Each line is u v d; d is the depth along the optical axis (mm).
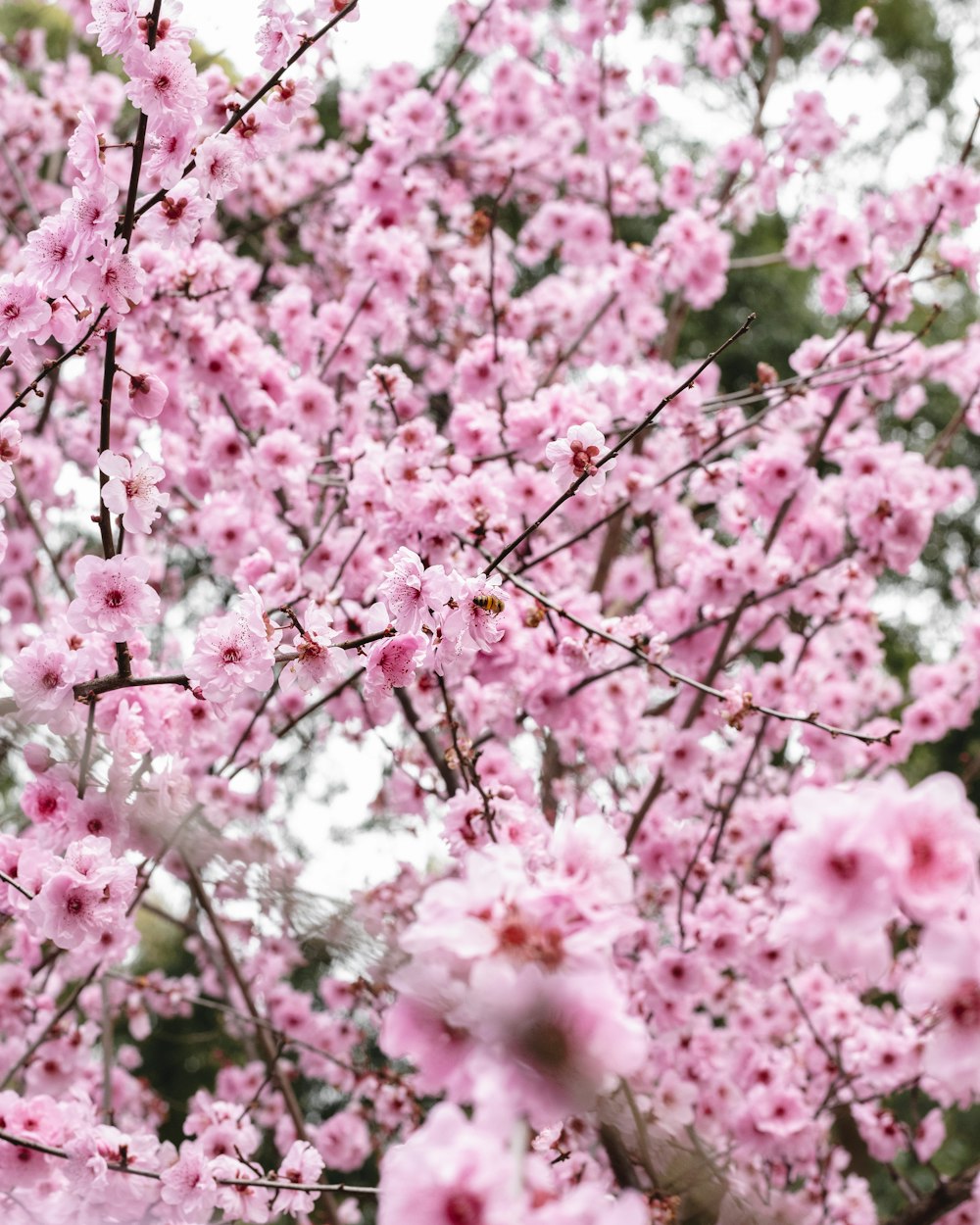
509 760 3717
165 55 2127
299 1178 2893
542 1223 1037
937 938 1165
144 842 2691
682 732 4043
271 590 3287
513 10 5586
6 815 3426
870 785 1229
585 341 5949
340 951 2590
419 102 4887
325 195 6422
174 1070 8180
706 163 6301
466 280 4984
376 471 3455
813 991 4711
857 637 5070
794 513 4359
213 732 2855
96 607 2195
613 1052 1114
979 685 5480
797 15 6094
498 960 1186
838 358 4578
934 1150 4684
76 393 5641
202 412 4137
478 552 3334
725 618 4184
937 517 8242
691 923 4152
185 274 3613
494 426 3879
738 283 8633
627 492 3854
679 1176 3396
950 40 8711
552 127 6105
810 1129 4137
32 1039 4090
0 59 6684
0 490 2461
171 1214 2744
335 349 4480
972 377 5430
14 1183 2721
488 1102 1079
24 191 5258
